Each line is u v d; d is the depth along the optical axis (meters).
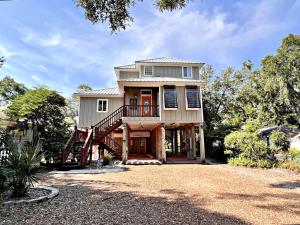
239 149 15.95
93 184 8.44
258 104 27.45
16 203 5.52
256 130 16.56
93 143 16.23
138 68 21.67
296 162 13.02
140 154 22.56
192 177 10.37
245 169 13.38
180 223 4.52
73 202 5.89
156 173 11.55
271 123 25.78
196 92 17.84
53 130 15.40
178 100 17.72
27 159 6.33
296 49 23.47
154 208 5.51
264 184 8.91
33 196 6.24
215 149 20.66
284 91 23.55
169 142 32.12
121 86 18.03
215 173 11.70
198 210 5.43
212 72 29.25
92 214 4.95
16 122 14.60
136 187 8.05
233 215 5.11
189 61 21.55
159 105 17.56
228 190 7.74
